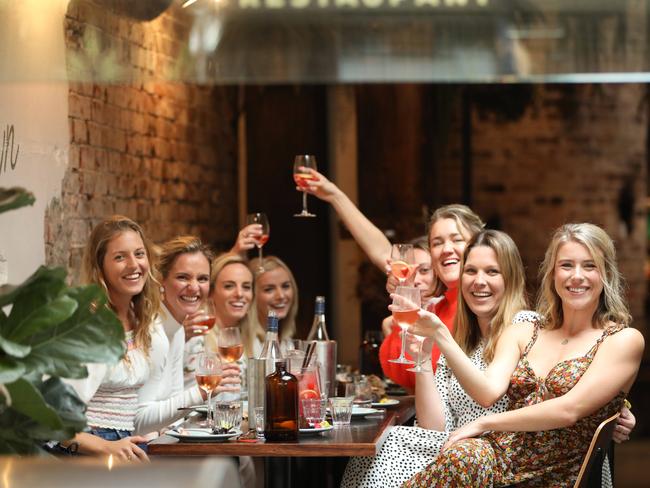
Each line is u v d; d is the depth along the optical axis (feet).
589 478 10.48
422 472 11.43
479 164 35.83
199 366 11.80
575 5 25.22
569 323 11.98
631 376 11.45
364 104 30.91
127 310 12.94
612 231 36.58
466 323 13.30
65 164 16.47
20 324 6.16
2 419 6.28
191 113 24.27
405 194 31.73
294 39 25.46
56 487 4.02
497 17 25.64
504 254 12.96
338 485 15.34
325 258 30.30
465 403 12.67
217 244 26.23
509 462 11.51
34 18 15.03
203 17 23.57
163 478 4.01
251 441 10.93
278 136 29.60
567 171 36.22
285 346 14.84
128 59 19.92
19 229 14.16
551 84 35.86
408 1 24.98
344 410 12.09
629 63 26.20
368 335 17.39
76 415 6.46
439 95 33.71
